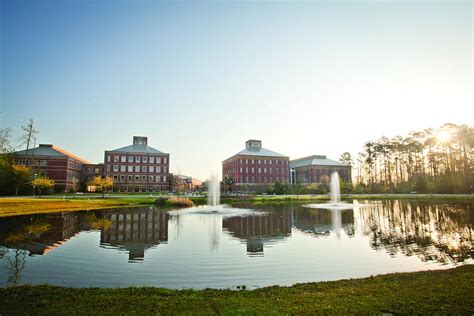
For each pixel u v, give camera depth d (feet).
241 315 21.47
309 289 28.27
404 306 23.06
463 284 28.37
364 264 41.98
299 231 70.18
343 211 119.65
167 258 44.68
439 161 262.67
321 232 68.85
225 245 54.34
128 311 22.35
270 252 49.03
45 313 21.91
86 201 147.54
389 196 215.92
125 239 59.52
